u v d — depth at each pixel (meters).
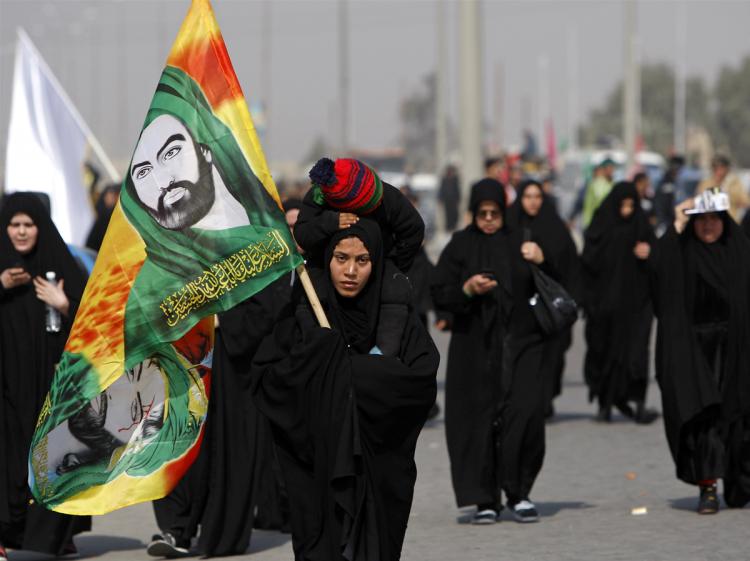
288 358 14.62
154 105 16.16
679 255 22.70
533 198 31.81
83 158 34.78
